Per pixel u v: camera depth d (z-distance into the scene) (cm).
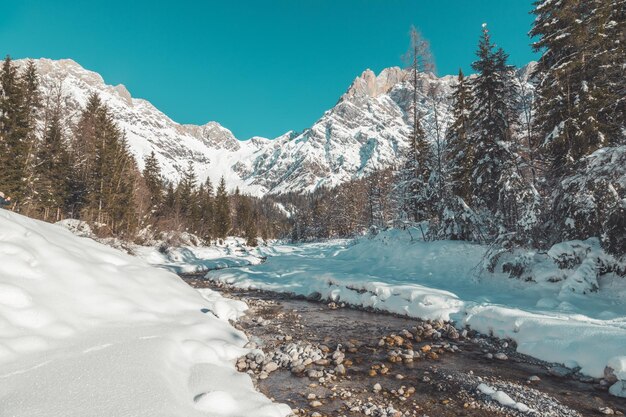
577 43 1552
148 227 4478
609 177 1148
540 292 1273
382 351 914
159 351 619
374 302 1420
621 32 1470
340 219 8238
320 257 2830
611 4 1519
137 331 711
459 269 1677
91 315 723
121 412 420
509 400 628
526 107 1941
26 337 562
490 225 1834
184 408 466
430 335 1045
